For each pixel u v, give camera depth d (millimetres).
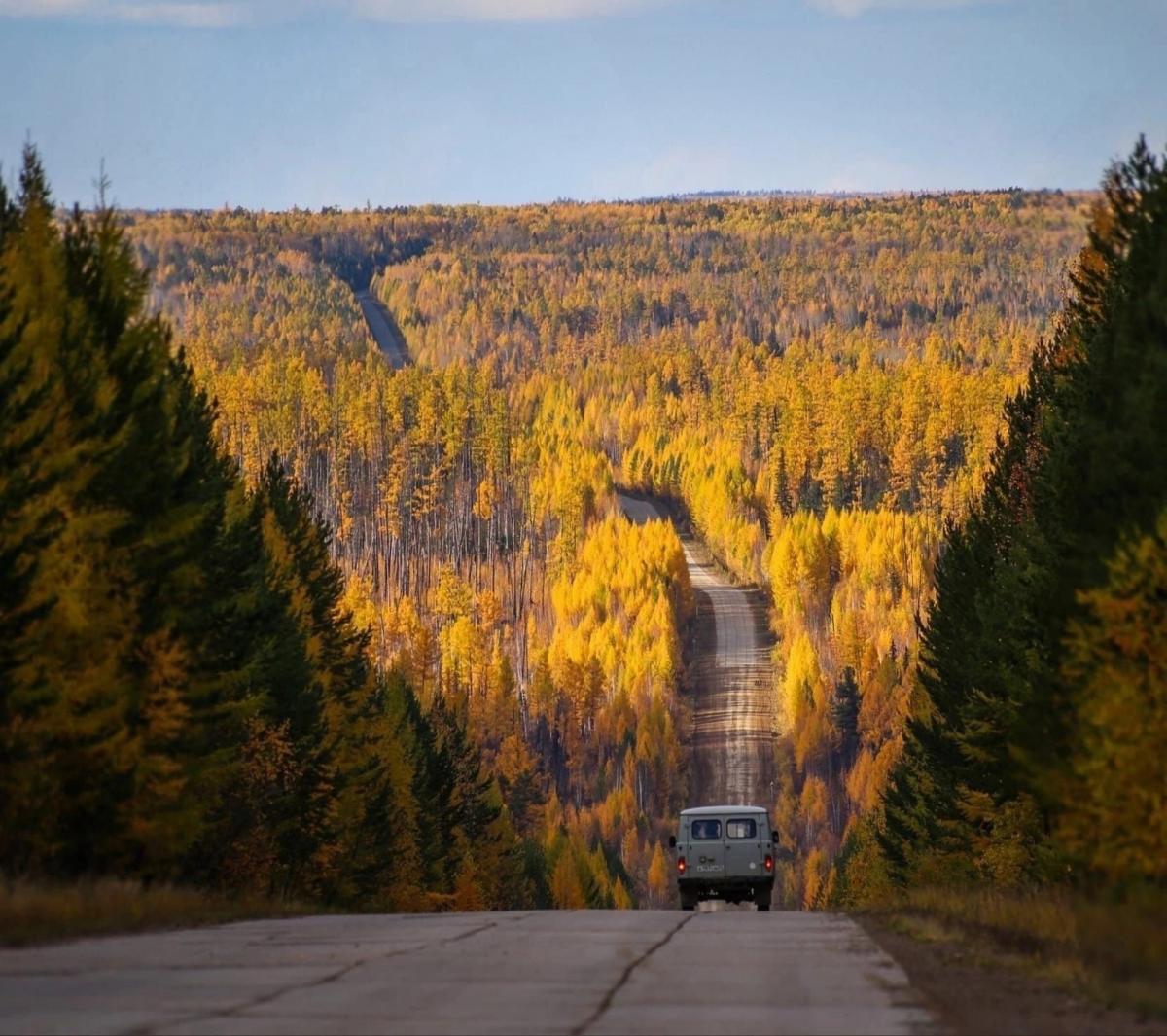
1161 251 90562
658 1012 46938
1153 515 83312
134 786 110188
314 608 195375
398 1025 43375
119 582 110500
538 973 58938
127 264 118125
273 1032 41719
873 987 54250
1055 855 112812
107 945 73125
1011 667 120062
